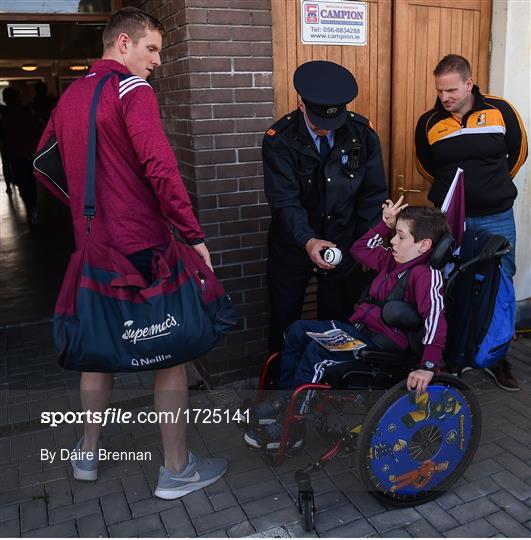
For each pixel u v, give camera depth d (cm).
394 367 271
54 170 263
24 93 1286
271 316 363
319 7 381
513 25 435
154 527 266
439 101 372
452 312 277
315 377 269
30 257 713
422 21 416
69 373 420
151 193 254
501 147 360
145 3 421
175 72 373
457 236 280
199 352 254
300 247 337
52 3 463
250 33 357
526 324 452
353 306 358
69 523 270
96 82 246
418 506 274
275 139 319
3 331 495
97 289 243
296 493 285
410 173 439
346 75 307
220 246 376
